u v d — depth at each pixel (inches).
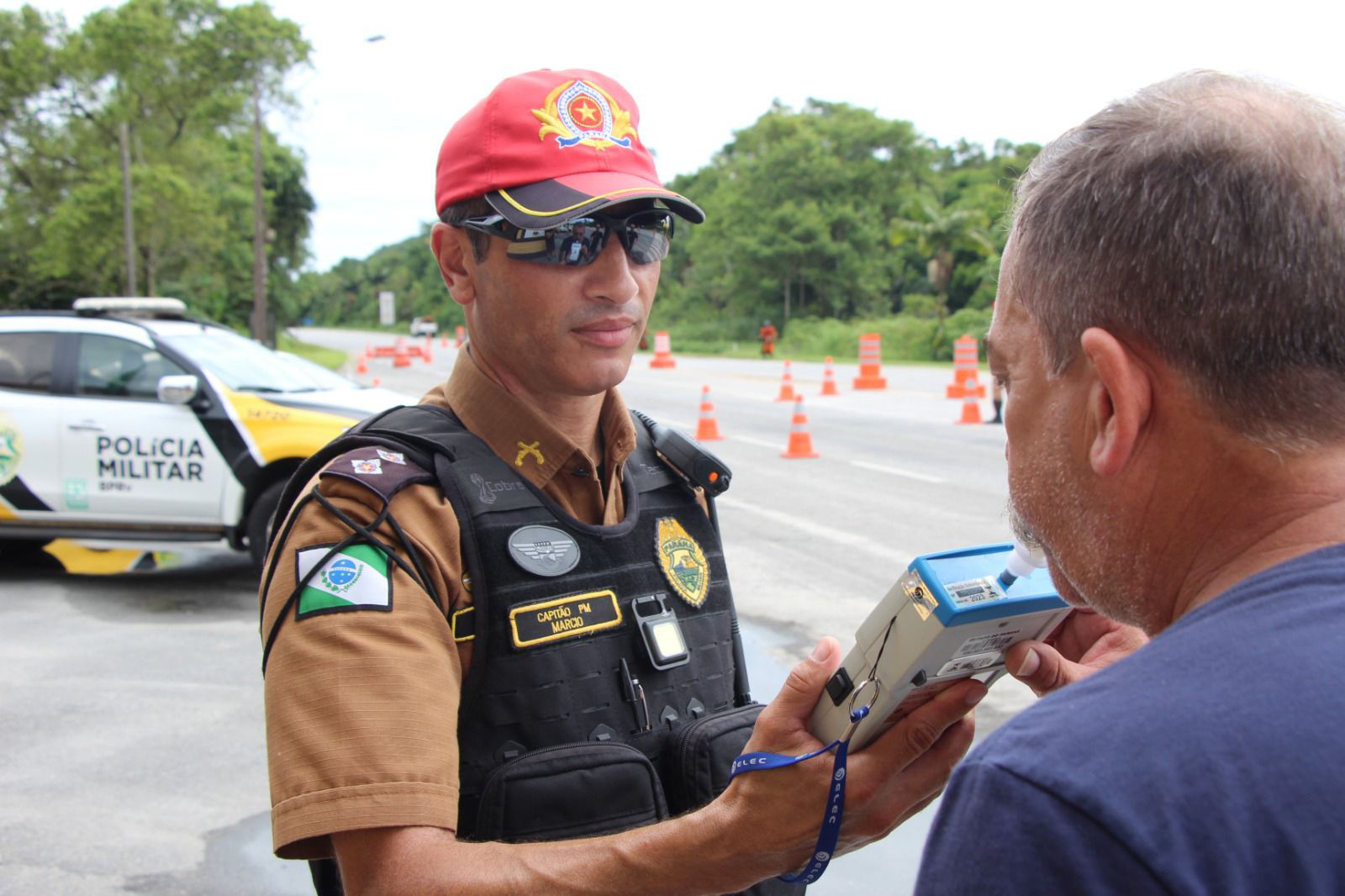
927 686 41.8
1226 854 26.2
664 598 57.1
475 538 51.6
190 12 1227.2
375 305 4618.6
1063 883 26.6
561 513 54.7
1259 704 27.8
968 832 28.6
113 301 273.9
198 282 1357.0
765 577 244.1
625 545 56.7
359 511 49.2
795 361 1375.5
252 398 239.1
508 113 55.4
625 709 54.1
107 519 239.8
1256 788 26.7
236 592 241.0
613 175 55.9
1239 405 30.7
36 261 1130.7
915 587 39.6
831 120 2234.3
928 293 2127.2
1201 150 30.9
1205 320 30.5
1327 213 29.9
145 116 1189.1
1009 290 37.7
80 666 191.3
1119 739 28.0
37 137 1136.8
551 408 58.7
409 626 47.1
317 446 235.3
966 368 681.0
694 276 2469.2
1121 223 31.7
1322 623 29.0
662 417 591.5
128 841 129.8
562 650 52.5
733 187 2288.4
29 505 239.3
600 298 56.2
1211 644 29.6
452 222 57.7
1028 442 36.5
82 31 1151.6
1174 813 26.6
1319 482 30.8
